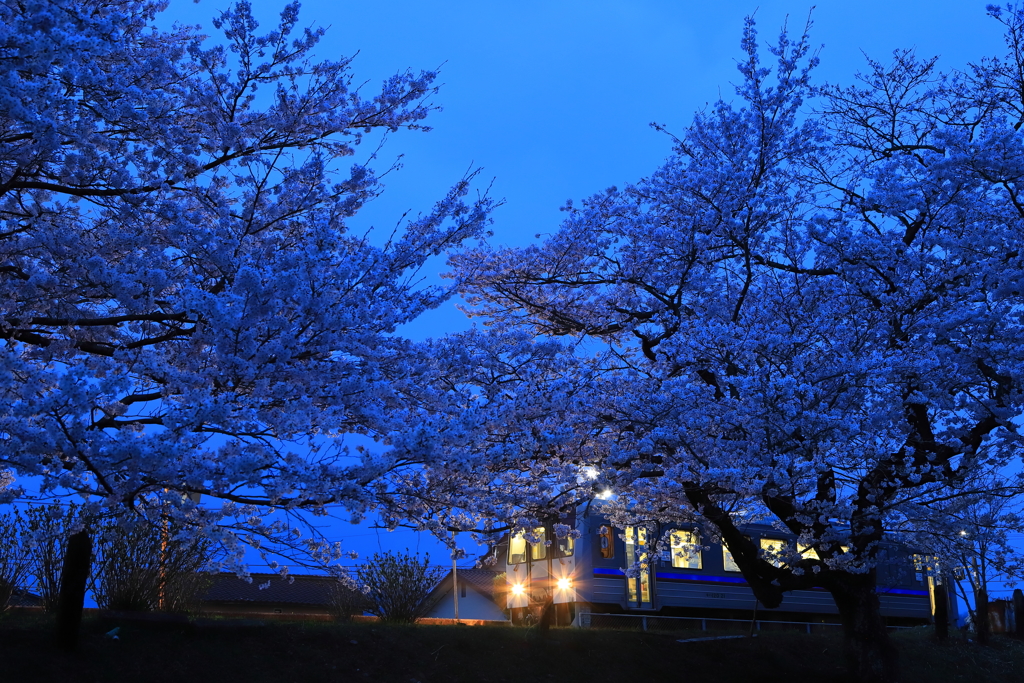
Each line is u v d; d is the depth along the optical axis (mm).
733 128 13203
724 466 10258
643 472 11227
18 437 5820
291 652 10445
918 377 11031
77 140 7488
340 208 8773
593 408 10711
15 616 10156
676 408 10375
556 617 18781
